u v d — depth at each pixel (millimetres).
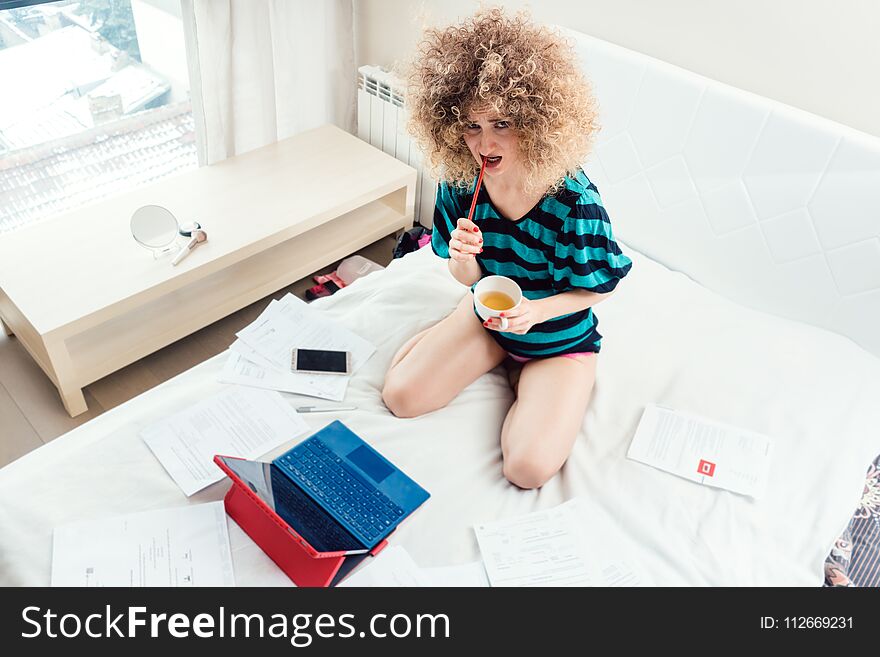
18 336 2080
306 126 2793
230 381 1634
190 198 2258
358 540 1329
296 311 1831
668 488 1494
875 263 1737
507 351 1705
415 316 1850
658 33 1975
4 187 2307
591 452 1564
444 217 1638
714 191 1924
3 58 2121
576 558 1353
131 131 2500
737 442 1578
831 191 1743
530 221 1488
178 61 2479
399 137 2605
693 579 1336
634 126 2004
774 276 1912
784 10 1744
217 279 2281
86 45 2260
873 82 1689
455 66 1300
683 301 1937
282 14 2424
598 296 1524
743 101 1804
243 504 1354
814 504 1481
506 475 1510
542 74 1277
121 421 1559
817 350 1801
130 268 1988
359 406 1623
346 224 2566
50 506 1343
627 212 2123
